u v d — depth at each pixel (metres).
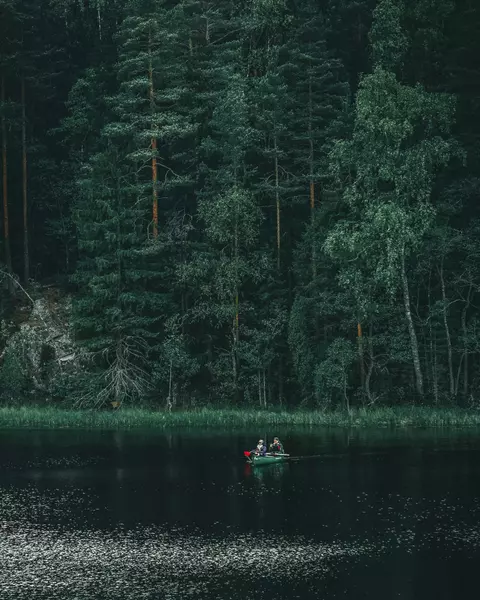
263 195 72.56
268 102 71.00
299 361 64.94
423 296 68.38
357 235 59.59
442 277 63.91
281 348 68.94
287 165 72.31
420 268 63.47
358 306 61.41
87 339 65.69
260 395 66.69
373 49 73.00
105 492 38.03
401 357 63.28
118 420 60.88
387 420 59.47
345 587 25.67
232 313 66.56
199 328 70.81
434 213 60.16
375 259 60.69
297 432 55.84
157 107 70.44
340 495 36.84
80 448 50.03
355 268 61.38
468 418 58.84
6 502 36.12
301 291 68.19
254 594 25.22
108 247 66.62
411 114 61.44
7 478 41.06
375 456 45.97
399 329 64.19
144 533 31.36
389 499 35.94
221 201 65.69
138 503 35.91
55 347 70.19
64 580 26.48
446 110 62.59
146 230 72.56
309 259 68.62
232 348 67.31
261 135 72.25
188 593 25.30
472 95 70.38
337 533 31.08
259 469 43.16
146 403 66.31
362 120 61.84
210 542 30.16
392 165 60.88
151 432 56.91
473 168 69.94
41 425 60.62
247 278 68.56
